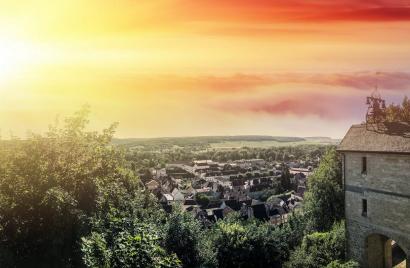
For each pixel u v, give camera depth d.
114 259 13.06
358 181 31.70
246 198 142.50
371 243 31.38
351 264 29.12
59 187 18.41
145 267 13.24
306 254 35.97
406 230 27.09
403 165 27.34
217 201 130.88
